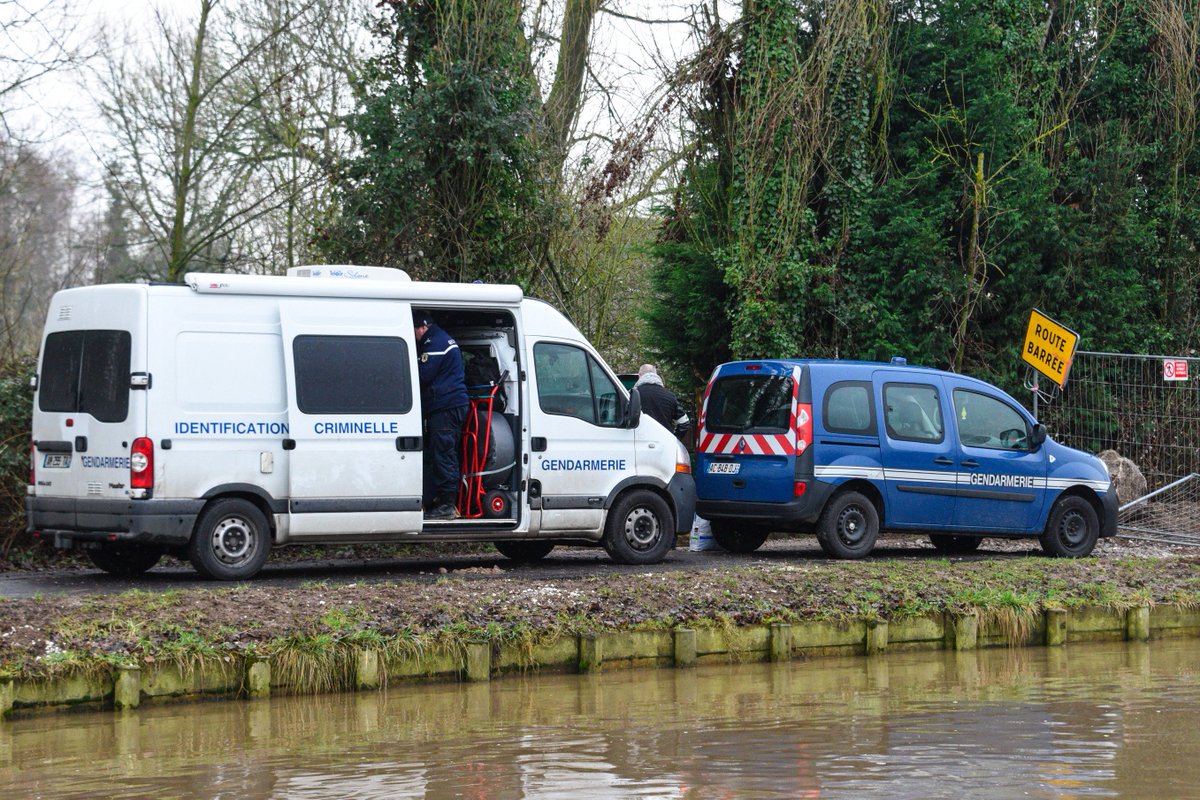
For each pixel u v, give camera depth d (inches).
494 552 711.7
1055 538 715.4
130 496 502.9
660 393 693.9
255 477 523.5
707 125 882.1
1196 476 865.5
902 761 336.5
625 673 465.1
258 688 409.1
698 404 914.7
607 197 861.8
